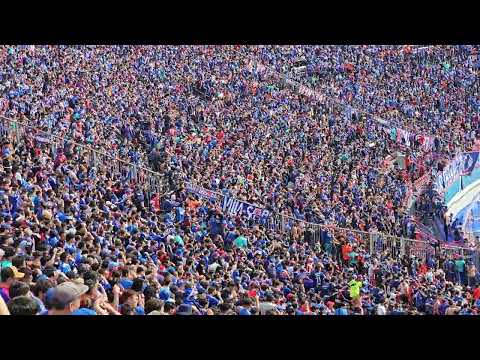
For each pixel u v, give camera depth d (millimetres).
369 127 63125
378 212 42875
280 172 44188
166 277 15461
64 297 7875
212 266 20984
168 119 46125
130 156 34906
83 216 21219
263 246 28375
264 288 19656
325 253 32125
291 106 62688
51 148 30859
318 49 74875
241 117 54281
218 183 36781
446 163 55344
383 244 36062
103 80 49812
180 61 62750
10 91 38156
